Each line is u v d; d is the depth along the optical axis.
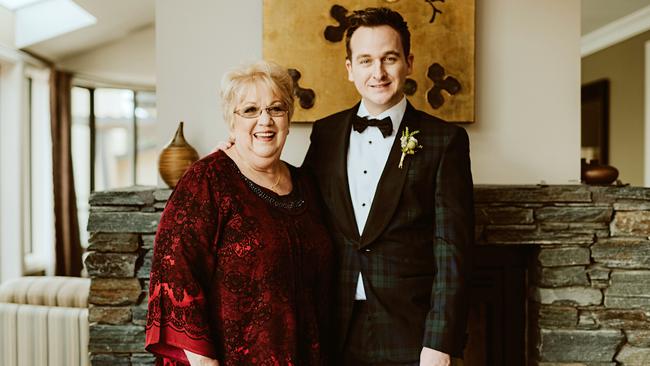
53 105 4.79
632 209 2.04
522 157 2.30
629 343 2.05
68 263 4.82
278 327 1.35
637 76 4.72
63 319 2.43
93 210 2.04
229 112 1.45
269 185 1.48
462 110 2.23
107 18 4.41
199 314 1.31
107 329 2.04
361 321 1.50
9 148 4.31
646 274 2.05
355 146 1.58
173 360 1.37
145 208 2.04
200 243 1.34
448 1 2.21
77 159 5.61
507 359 2.20
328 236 1.52
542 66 2.29
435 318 1.41
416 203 1.49
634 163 4.80
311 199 1.55
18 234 4.31
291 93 1.48
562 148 2.30
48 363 2.45
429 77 2.22
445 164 1.49
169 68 2.25
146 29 5.06
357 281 1.50
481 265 2.19
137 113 5.97
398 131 1.55
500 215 2.05
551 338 2.05
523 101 2.29
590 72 5.49
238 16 2.25
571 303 2.05
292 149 2.26
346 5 2.20
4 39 4.15
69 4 4.29
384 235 1.48
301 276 1.41
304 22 2.20
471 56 2.22
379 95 1.50
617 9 4.42
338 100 2.21
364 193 1.54
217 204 1.37
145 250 2.05
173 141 2.10
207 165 1.41
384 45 1.48
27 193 4.73
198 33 2.25
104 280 2.04
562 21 2.29
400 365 1.46
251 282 1.35
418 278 1.49
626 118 4.91
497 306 2.19
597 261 2.06
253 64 1.45
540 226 2.05
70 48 4.74
